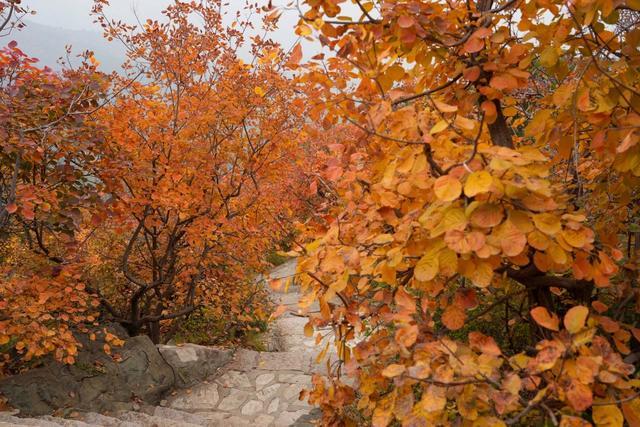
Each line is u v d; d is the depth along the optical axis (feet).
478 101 7.82
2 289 13.70
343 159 7.20
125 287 23.88
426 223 5.45
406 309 5.94
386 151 6.81
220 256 23.13
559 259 5.22
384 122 6.71
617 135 6.36
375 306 7.29
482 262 5.33
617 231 8.91
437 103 5.48
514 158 5.09
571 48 7.07
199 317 27.66
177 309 24.48
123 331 20.61
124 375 18.47
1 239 16.26
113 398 17.66
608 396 4.98
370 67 6.61
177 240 21.95
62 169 14.75
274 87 19.77
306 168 21.70
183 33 19.48
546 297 7.55
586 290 7.37
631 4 6.08
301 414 18.07
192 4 19.21
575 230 5.24
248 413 18.58
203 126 20.10
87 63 15.89
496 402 4.60
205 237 20.07
